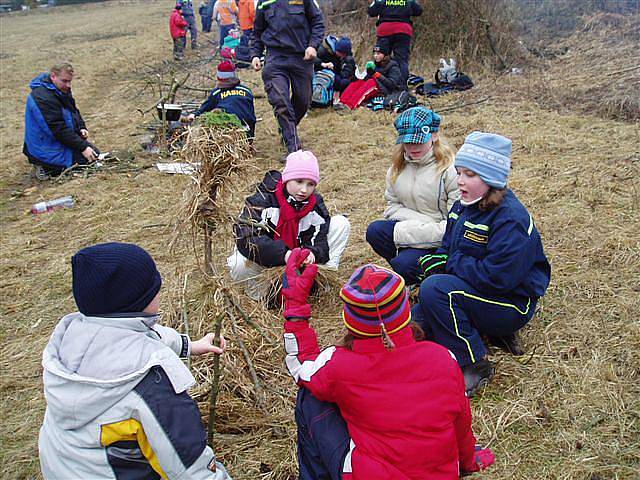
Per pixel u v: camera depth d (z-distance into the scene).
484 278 3.10
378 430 2.13
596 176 5.60
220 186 2.99
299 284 2.41
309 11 6.77
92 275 1.96
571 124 7.27
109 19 28.73
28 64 16.67
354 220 5.33
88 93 12.44
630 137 6.60
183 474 1.96
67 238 5.60
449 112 8.41
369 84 9.04
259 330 3.14
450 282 3.17
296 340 2.39
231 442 2.98
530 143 6.64
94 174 7.09
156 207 6.03
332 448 2.22
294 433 2.98
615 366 3.32
